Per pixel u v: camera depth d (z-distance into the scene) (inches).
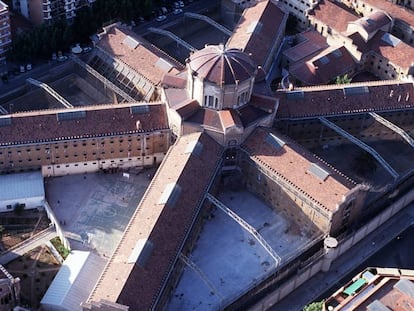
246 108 7219.5
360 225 6811.0
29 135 6884.8
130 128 7135.8
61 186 7165.4
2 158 6909.5
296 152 6929.1
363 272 6156.5
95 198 7081.7
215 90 6939.0
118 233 6747.1
